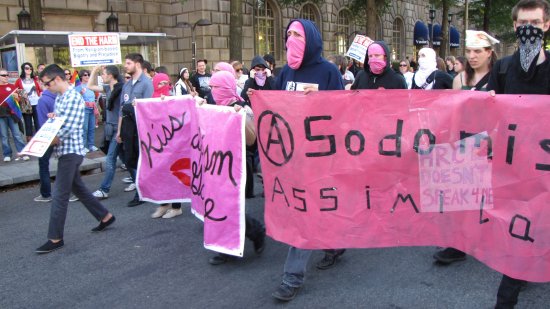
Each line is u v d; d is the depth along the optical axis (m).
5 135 9.26
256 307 3.44
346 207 3.30
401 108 3.14
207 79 10.24
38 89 10.91
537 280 2.86
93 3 17.81
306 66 3.84
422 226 3.21
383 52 4.93
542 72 2.96
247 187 4.13
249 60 21.25
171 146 4.96
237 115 3.65
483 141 2.97
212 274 4.04
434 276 3.83
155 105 4.95
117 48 9.20
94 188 7.43
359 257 4.28
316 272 3.99
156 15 19.64
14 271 4.27
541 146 2.78
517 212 2.88
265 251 4.48
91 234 5.16
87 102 9.90
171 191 5.10
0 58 14.05
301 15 23.64
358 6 23.22
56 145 4.77
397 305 3.39
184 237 4.98
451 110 3.04
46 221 5.80
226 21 19.70
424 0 33.81
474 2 28.75
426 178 3.16
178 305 3.52
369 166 3.23
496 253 2.97
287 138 3.36
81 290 3.84
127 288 3.84
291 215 3.43
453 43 35.09
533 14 3.02
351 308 3.37
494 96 2.91
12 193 7.32
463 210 3.09
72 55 8.73
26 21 15.04
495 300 3.40
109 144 6.70
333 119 3.25
